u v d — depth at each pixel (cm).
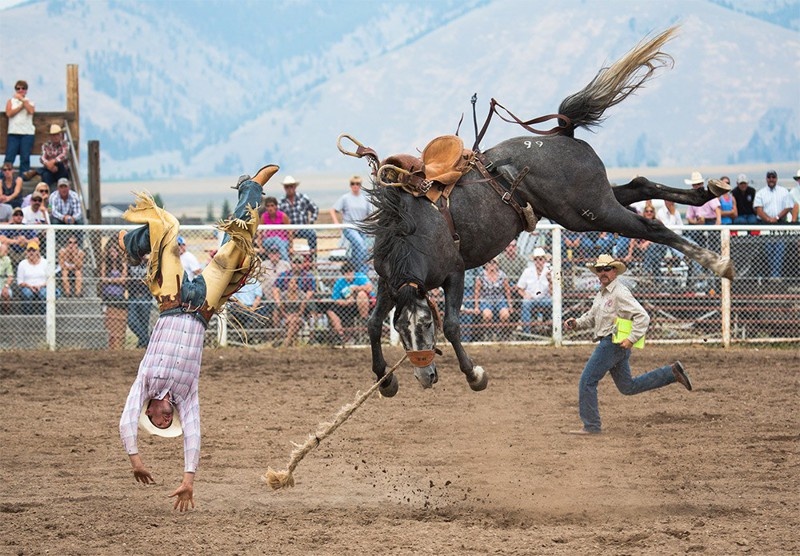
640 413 1261
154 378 738
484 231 927
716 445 1077
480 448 1076
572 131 1021
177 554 715
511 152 963
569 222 991
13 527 779
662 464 995
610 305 1133
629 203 1054
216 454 1052
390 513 832
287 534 761
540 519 813
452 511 840
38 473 965
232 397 1388
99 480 939
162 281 754
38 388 1455
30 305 1803
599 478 945
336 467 997
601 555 704
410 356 845
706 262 1004
